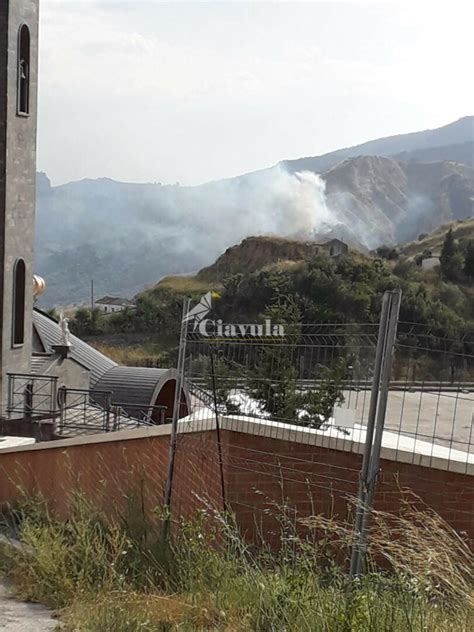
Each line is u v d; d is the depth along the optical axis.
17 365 28.50
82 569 9.30
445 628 6.78
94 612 8.12
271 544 11.18
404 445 11.16
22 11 28.31
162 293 100.75
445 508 10.90
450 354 9.14
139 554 9.95
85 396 29.62
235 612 7.93
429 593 7.20
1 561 10.46
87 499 14.12
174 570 9.58
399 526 10.21
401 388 9.01
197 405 12.79
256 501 11.22
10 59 27.72
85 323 90.44
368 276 85.69
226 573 8.73
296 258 105.75
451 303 87.75
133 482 13.34
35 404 28.69
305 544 9.20
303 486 11.15
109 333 89.69
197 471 11.70
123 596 8.41
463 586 7.23
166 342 87.62
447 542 8.50
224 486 11.22
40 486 16.48
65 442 15.43
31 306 29.47
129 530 11.35
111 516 12.70
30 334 29.42
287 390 11.03
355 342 10.48
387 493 10.94
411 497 10.93
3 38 27.53
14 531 13.55
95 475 14.51
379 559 9.73
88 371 32.66
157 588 9.11
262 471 11.21
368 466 8.40
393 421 10.97
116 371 35.75
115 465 13.93
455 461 10.83
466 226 95.19
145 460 13.16
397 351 9.05
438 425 11.12
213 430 11.41
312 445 11.12
